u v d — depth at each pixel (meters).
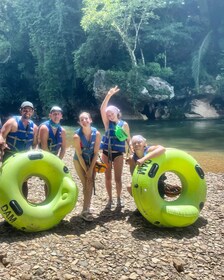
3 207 4.55
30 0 34.72
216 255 4.33
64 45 31.91
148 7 27.14
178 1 29.91
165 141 16.64
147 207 4.81
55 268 3.81
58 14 31.45
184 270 3.96
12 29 37.38
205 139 17.12
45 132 5.30
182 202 5.12
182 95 30.12
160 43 29.64
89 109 33.38
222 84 28.45
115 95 29.02
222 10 30.27
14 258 3.96
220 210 5.89
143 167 4.93
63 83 33.25
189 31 30.45
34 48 34.25
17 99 38.09
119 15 26.59
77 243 4.41
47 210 4.75
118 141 5.61
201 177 5.29
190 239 4.71
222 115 30.22
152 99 28.16
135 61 28.09
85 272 3.77
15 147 5.18
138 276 3.77
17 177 4.70
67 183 4.89
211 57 30.72
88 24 27.45
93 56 29.64
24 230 4.66
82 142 5.13
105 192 6.86
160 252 4.29
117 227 5.02
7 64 37.56
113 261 4.03
